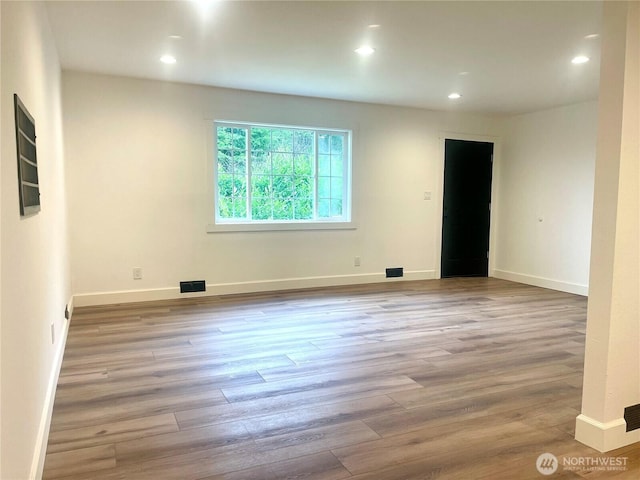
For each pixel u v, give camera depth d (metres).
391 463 2.00
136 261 5.00
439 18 3.12
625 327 2.11
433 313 4.67
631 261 2.09
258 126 5.56
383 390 2.78
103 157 4.77
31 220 1.97
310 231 5.86
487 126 6.83
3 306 1.33
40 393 2.06
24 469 1.59
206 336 3.81
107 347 3.50
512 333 4.00
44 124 2.76
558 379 2.99
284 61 4.13
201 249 5.29
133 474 1.90
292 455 2.06
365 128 6.04
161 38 3.56
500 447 2.15
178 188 5.12
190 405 2.55
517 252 6.66
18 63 1.82
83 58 4.11
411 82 4.83
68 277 4.25
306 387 2.81
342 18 3.15
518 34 3.42
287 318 4.41
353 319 4.40
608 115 2.04
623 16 1.96
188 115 5.09
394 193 6.32
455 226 6.80
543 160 6.24
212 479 1.87
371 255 6.27
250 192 5.59
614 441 2.12
